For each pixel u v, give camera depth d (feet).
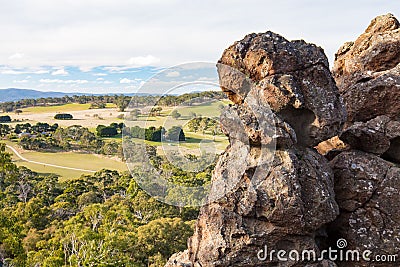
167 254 110.73
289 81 25.35
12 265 90.94
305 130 26.20
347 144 32.35
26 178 199.62
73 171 201.05
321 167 26.11
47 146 259.60
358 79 35.40
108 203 134.41
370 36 40.60
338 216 27.55
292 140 25.22
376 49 37.96
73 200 174.19
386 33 39.32
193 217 98.43
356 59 38.70
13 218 98.27
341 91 36.29
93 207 132.26
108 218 125.18
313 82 26.16
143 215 117.19
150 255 110.52
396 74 33.04
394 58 37.42
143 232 110.52
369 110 33.19
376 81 33.01
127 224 120.37
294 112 25.98
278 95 25.31
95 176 174.50
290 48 26.30
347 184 27.53
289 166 24.36
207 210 25.07
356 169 27.78
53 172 210.18
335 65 43.21
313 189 24.79
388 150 30.42
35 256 109.40
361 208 27.17
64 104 373.61
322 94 26.02
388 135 29.55
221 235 24.11
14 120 331.77
